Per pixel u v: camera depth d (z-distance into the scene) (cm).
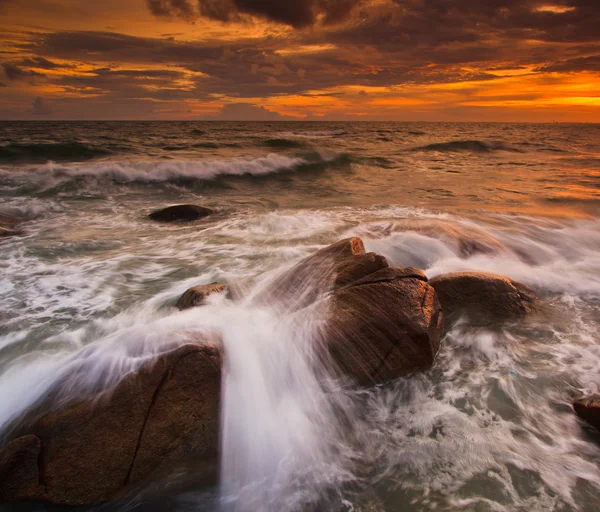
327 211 1186
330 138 4284
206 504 305
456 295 563
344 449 347
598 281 694
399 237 805
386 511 292
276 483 318
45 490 296
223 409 344
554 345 499
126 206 1287
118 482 305
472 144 3372
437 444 349
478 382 429
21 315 550
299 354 409
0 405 355
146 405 322
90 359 363
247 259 768
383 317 437
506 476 316
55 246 848
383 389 415
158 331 395
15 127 5956
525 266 733
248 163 1953
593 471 321
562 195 1437
